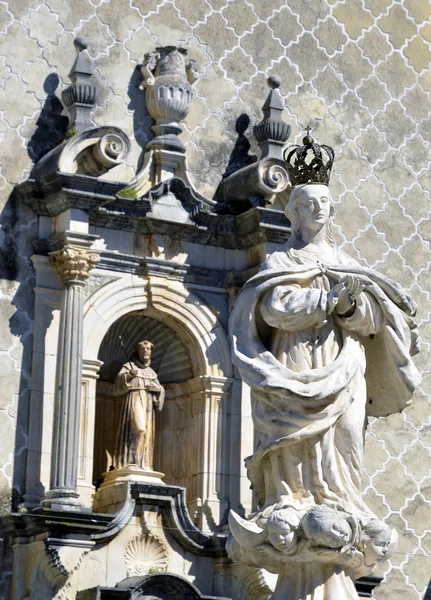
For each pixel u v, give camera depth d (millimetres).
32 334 46562
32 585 44562
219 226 49188
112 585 44875
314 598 32312
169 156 48688
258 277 33719
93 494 46844
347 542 32062
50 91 48219
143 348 47531
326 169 35406
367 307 33344
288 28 52438
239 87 51156
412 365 33969
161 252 48469
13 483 45594
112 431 48219
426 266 53188
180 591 44250
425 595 50781
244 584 45625
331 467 32875
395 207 53125
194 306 48688
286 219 48750
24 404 46125
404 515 51062
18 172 47312
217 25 51281
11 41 48156
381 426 51469
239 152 50594
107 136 46250
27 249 46875
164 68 49562
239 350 33594
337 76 53000
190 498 48156
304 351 33344
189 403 49062
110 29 49531
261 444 33344
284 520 32031
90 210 46562
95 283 47469
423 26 54844
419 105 54219
